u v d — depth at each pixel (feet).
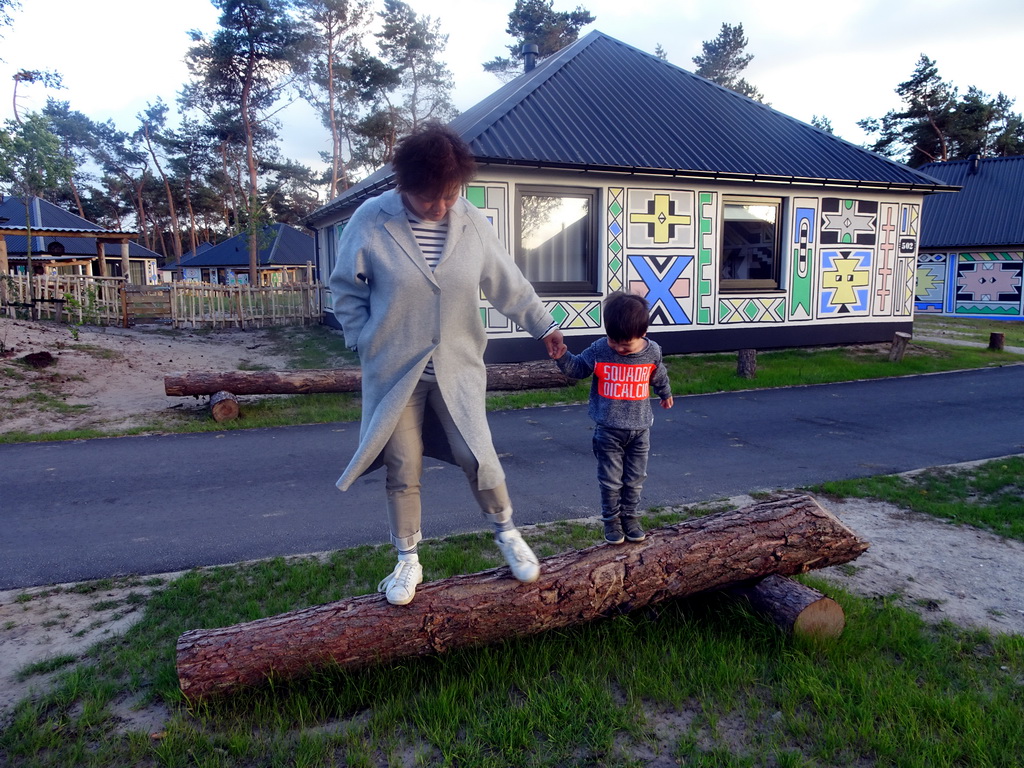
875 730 9.70
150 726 9.89
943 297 91.71
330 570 14.89
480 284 10.15
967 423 29.81
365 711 10.25
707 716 9.95
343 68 139.03
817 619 11.69
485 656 10.94
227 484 21.47
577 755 9.27
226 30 132.87
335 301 9.62
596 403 11.48
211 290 62.69
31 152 45.98
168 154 202.80
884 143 163.02
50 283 59.00
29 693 10.61
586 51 53.72
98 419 30.17
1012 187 91.56
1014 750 9.21
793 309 48.42
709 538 11.85
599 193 42.06
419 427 9.71
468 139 38.50
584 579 11.09
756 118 52.47
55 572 15.14
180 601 13.44
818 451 25.29
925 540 16.90
